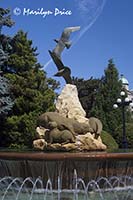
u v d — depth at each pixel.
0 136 21.92
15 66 22.52
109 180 9.05
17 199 8.65
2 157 9.29
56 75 12.27
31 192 8.98
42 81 22.72
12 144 21.25
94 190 8.90
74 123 10.62
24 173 9.12
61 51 12.19
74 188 8.80
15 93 21.94
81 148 10.34
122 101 22.77
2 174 9.67
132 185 9.34
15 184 9.30
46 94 22.34
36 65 23.00
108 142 18.36
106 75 36.34
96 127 11.04
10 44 23.45
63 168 8.74
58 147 10.20
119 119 33.28
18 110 21.84
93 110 34.62
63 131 10.34
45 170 8.83
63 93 12.08
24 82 21.84
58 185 8.80
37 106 21.45
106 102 34.59
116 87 35.25
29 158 8.81
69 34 12.23
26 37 23.23
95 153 8.98
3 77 21.58
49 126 10.52
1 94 21.59
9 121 21.42
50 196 8.80
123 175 9.25
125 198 8.77
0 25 22.92
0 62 21.77
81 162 8.73
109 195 8.90
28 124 20.89
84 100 41.19
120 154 8.97
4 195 9.07
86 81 43.19
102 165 8.98
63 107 11.84
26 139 21.17
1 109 20.94
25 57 22.69
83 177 8.81
